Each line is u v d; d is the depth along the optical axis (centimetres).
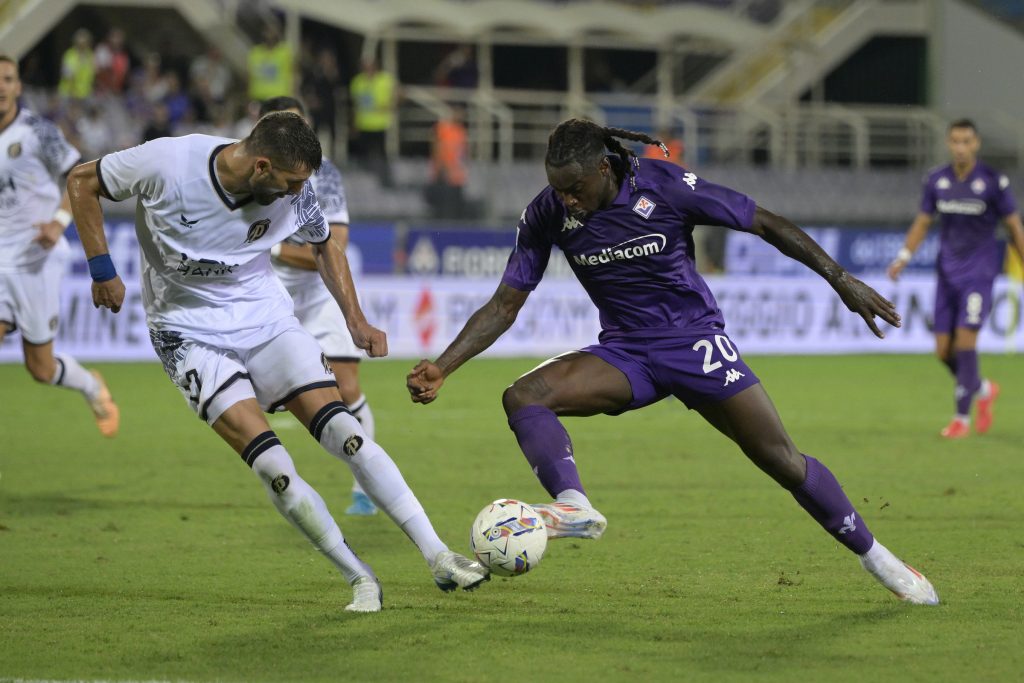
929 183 4106
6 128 2991
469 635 1762
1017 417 4669
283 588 2081
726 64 10219
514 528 1706
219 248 1856
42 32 8325
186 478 3322
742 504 2936
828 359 7112
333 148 8388
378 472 1842
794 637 1748
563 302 7138
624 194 1798
